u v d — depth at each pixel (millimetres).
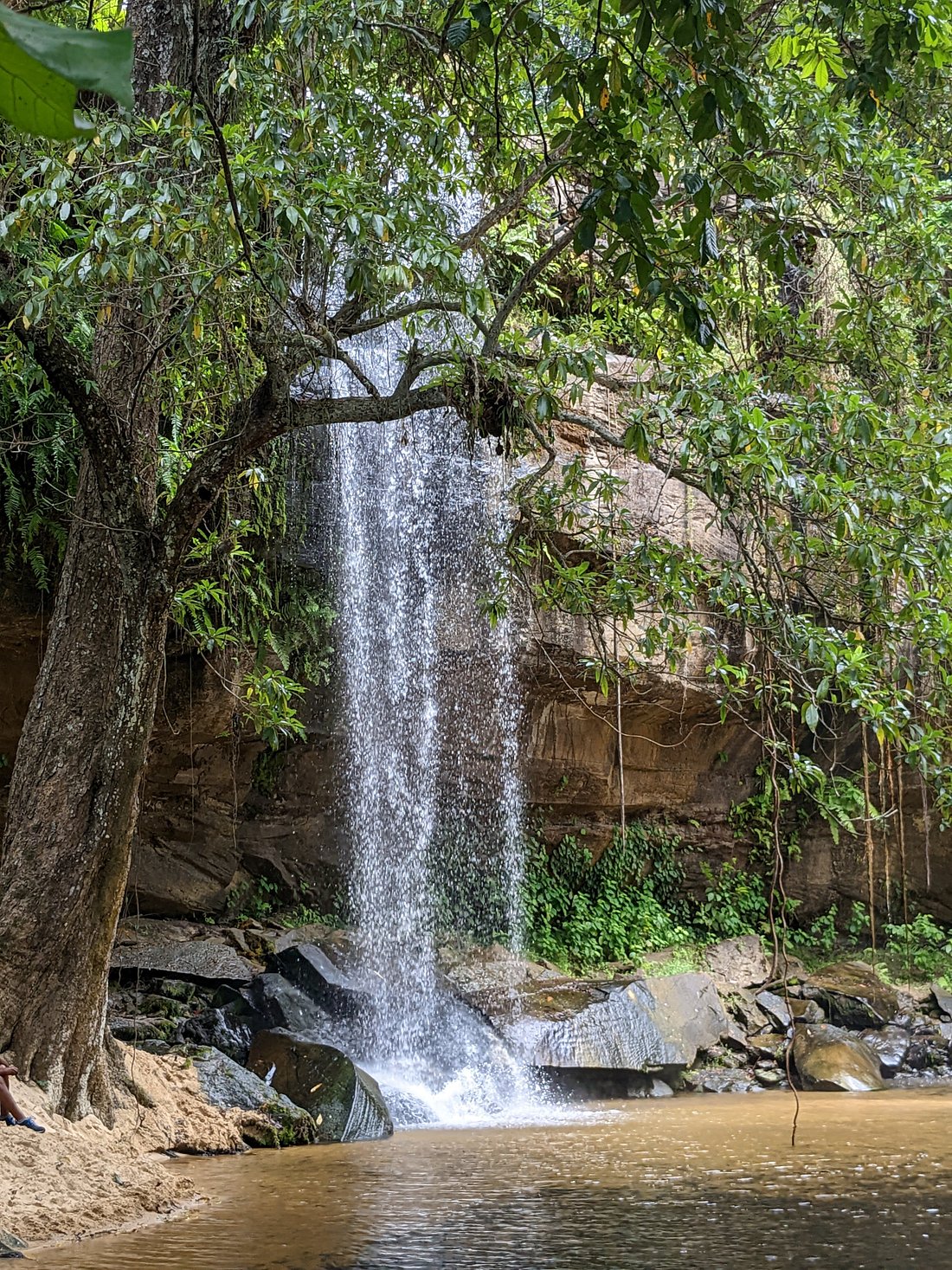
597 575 10594
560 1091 12805
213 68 8414
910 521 8070
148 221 6672
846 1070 13898
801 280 13977
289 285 7945
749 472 7547
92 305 8328
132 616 7984
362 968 14211
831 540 8695
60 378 7934
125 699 8031
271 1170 8203
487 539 11367
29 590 12242
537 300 12766
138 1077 9219
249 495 13039
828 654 7719
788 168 8766
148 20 8875
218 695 13828
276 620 14273
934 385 9336
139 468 8695
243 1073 10078
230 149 7059
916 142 10008
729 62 4453
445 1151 9062
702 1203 6723
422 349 9156
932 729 9164
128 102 615
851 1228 5973
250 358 9117
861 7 6254
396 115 7766
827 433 8102
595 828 18047
